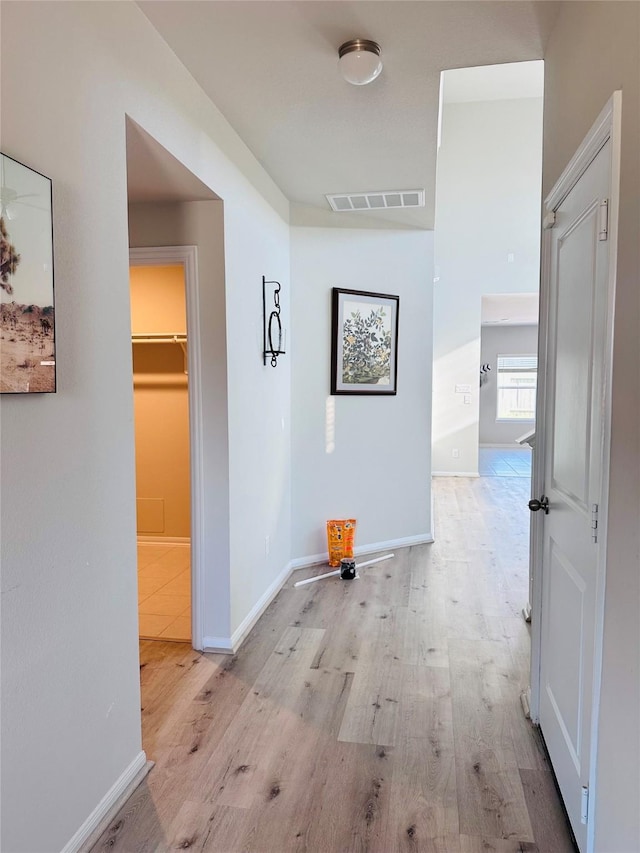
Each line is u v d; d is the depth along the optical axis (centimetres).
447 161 798
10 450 128
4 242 123
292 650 281
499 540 488
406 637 295
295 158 306
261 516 329
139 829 166
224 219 261
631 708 116
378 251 427
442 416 845
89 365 158
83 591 157
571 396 169
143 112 186
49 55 140
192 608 280
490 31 198
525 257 796
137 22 182
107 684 169
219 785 185
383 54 210
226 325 266
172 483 469
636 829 112
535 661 216
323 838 163
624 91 124
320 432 412
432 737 210
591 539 145
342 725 217
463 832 165
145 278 447
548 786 183
